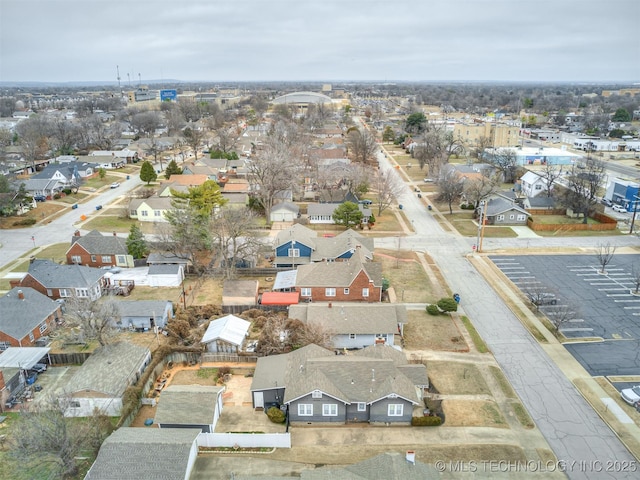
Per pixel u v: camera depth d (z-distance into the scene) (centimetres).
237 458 3431
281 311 5553
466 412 3941
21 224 8806
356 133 16150
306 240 6931
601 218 8812
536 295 5700
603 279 6506
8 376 4041
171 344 4812
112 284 6253
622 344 4956
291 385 3894
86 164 12581
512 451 3519
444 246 7875
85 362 4228
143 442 3234
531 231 8575
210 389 3881
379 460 2961
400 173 13562
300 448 3550
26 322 4903
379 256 7381
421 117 19712
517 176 12238
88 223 8962
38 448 3078
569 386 4291
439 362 4625
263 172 9300
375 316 4934
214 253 7112
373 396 3772
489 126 16825
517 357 4731
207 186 7925
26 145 13488
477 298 5997
